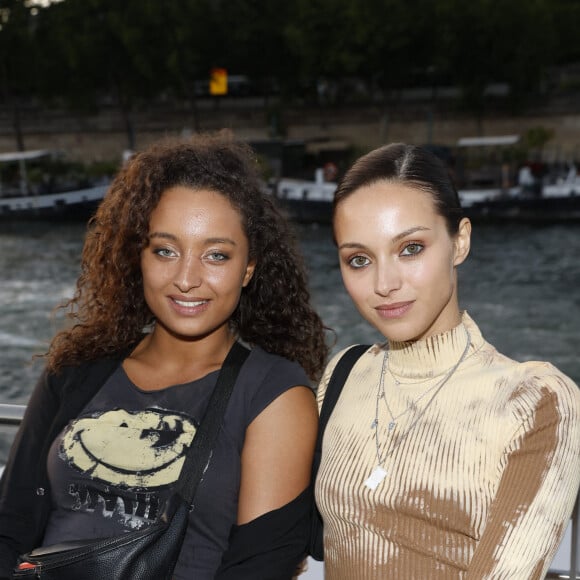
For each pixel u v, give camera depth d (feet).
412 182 5.24
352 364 6.20
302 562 6.38
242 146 6.61
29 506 6.29
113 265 6.66
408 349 5.55
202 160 6.20
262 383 6.09
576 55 171.94
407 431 5.36
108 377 6.49
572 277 83.41
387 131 154.81
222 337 6.49
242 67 166.71
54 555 5.32
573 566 6.55
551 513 4.67
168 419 6.09
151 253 6.21
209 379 6.23
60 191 124.16
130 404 6.26
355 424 5.69
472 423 5.12
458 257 5.56
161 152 6.34
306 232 106.32
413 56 154.40
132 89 167.53
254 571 5.65
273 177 117.29
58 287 84.99
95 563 5.23
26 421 6.54
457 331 5.48
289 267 6.86
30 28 185.37
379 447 5.44
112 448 6.04
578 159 139.64
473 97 147.54
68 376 6.58
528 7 144.87
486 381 5.24
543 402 4.89
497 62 145.18
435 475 5.10
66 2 169.99
